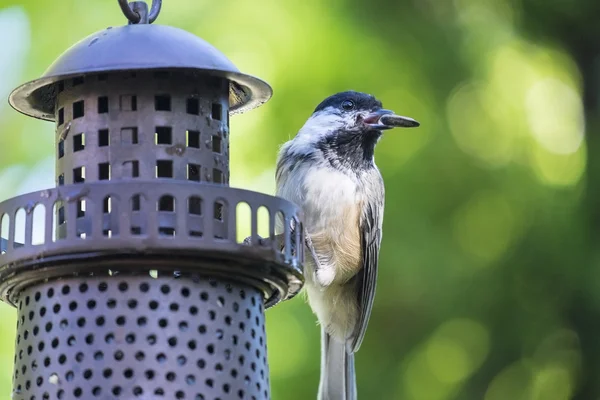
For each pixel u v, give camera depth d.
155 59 5.43
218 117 5.82
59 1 12.71
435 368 12.57
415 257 12.52
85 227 5.24
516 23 13.98
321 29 12.96
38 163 12.34
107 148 5.62
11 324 11.95
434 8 13.54
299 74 12.76
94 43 5.57
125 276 5.29
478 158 13.20
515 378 12.78
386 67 13.02
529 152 13.46
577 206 13.14
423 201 12.82
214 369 5.34
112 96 5.65
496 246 12.91
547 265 12.86
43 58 12.52
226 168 5.85
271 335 12.19
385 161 12.94
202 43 5.72
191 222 5.26
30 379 5.39
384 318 12.54
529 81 13.95
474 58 13.44
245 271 5.44
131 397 5.20
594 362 12.77
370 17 13.20
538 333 12.80
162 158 5.62
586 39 14.29
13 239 5.33
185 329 5.31
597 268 12.82
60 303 5.33
